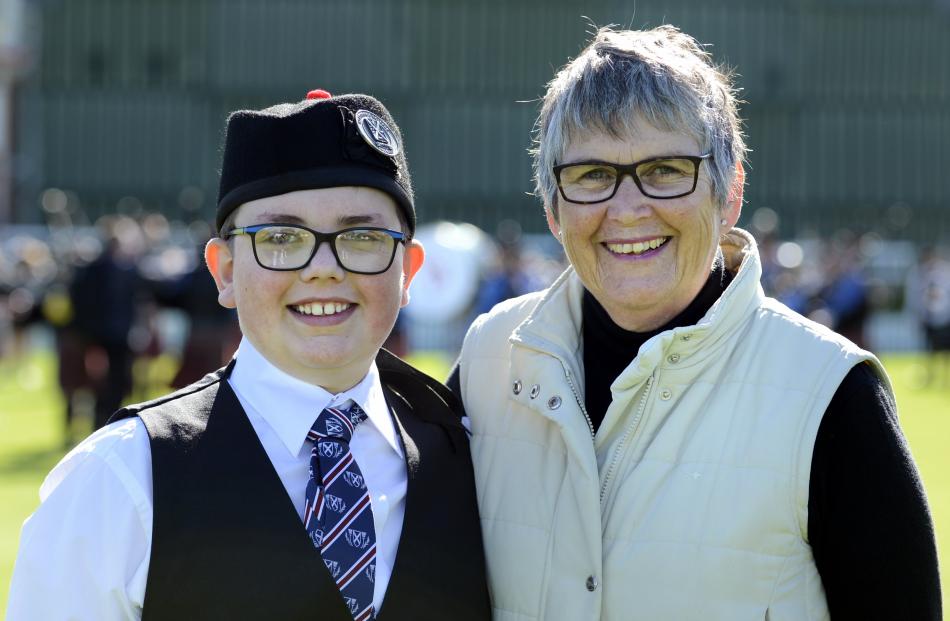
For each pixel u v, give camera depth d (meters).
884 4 45.78
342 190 2.45
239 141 2.49
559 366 2.64
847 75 45.81
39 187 43.72
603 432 2.55
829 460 2.40
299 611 2.31
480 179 44.91
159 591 2.28
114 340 11.42
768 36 45.12
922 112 46.25
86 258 11.88
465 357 2.97
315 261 2.42
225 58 44.34
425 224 44.38
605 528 2.50
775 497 2.40
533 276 21.98
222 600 2.29
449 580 2.54
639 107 2.44
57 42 44.09
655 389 2.50
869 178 45.94
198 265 10.84
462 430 2.77
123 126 44.25
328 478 2.44
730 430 2.46
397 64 44.50
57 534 2.30
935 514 8.18
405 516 2.54
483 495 2.72
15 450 11.20
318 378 2.50
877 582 2.34
